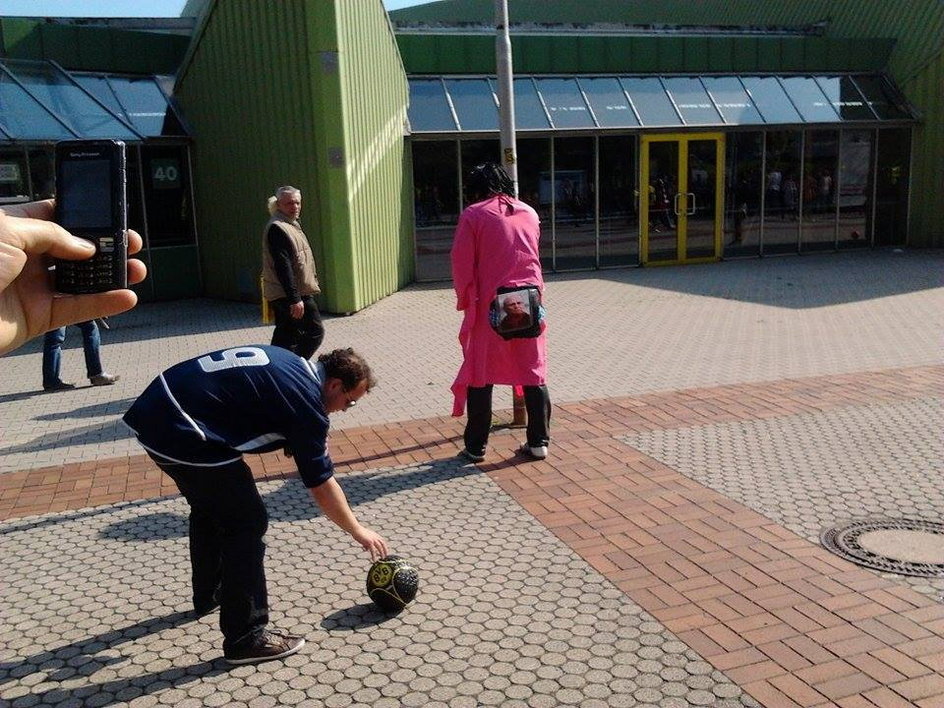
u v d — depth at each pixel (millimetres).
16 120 13914
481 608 4266
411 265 17109
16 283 2229
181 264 16266
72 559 5004
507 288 6078
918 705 3340
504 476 6102
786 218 19375
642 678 3607
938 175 19750
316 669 3791
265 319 7719
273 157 13773
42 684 3742
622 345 10477
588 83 18672
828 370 8938
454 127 17016
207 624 4227
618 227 18266
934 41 19375
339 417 7742
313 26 12430
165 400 3648
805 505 5379
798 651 3752
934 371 8727
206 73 15164
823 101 19609
